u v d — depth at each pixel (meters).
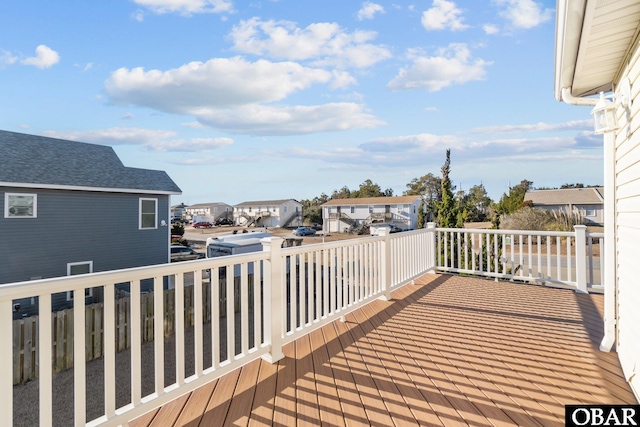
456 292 4.95
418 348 2.94
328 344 3.03
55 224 10.61
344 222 37.16
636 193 2.27
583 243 4.85
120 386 5.67
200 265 2.20
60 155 12.25
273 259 2.72
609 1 1.87
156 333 1.95
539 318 3.76
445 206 8.84
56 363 6.05
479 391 2.22
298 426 1.84
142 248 12.88
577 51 2.42
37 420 4.79
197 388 2.24
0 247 9.55
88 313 6.45
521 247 5.56
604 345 2.89
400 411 1.99
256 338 2.59
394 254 4.84
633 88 2.31
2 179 9.41
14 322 5.68
